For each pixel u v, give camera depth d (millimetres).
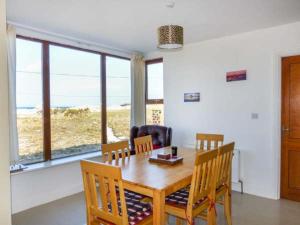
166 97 4648
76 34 3680
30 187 3182
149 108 5086
